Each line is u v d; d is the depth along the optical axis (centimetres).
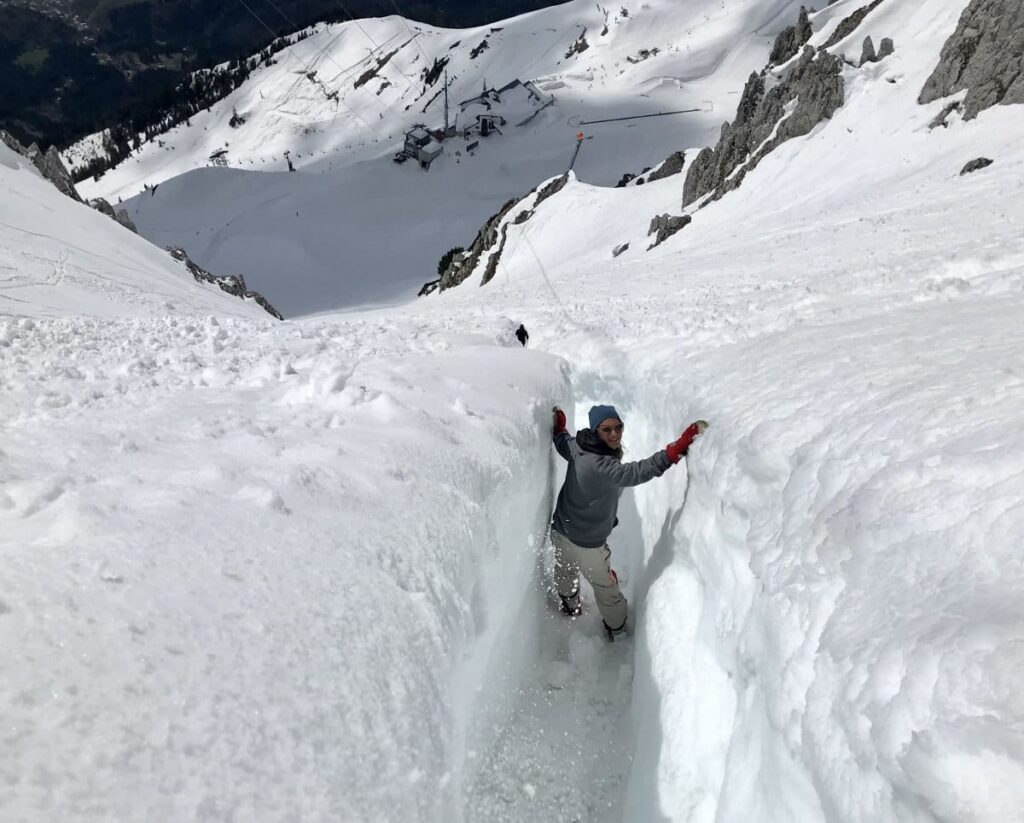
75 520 192
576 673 394
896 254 882
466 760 247
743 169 3769
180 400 326
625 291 1369
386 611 195
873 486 205
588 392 672
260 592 182
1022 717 116
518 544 343
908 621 157
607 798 325
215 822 127
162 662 151
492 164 13662
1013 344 286
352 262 10975
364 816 146
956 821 115
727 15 19138
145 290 1728
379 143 19012
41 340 472
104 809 120
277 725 149
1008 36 2614
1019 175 1498
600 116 14800
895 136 3031
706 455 347
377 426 308
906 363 303
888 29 4653
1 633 146
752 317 610
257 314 2258
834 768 158
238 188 15275
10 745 124
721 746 269
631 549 508
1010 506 164
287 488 235
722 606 292
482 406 371
